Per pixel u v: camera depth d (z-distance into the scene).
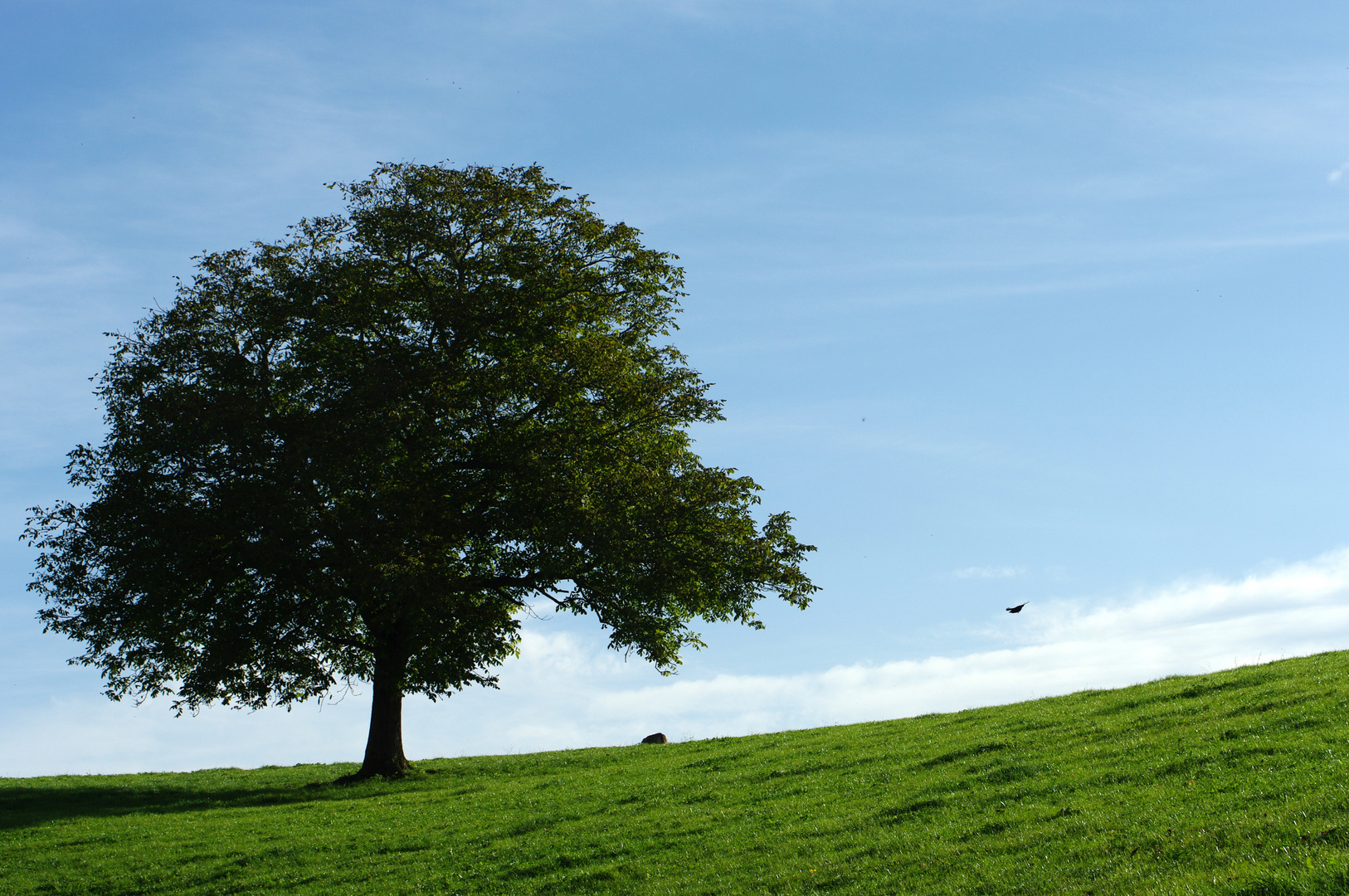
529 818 26.14
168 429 33.09
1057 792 19.83
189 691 33.75
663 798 26.61
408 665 36.53
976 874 15.87
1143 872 14.23
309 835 26.70
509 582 36.44
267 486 32.34
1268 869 13.01
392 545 32.09
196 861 25.00
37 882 24.05
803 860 18.80
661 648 34.94
